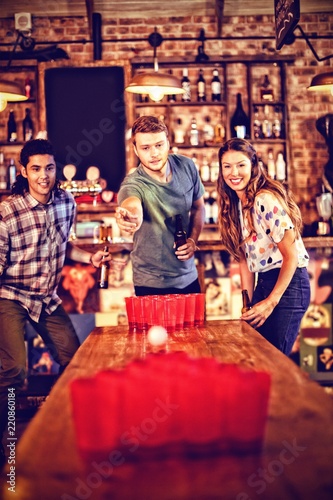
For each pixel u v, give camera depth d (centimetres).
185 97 624
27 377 528
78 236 581
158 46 634
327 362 551
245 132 626
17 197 349
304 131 639
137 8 620
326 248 546
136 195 318
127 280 529
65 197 364
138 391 127
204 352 215
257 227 298
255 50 636
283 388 164
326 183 635
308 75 639
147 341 243
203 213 355
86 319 530
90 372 189
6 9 618
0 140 622
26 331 531
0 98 455
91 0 592
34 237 348
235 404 127
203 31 627
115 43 634
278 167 623
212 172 621
